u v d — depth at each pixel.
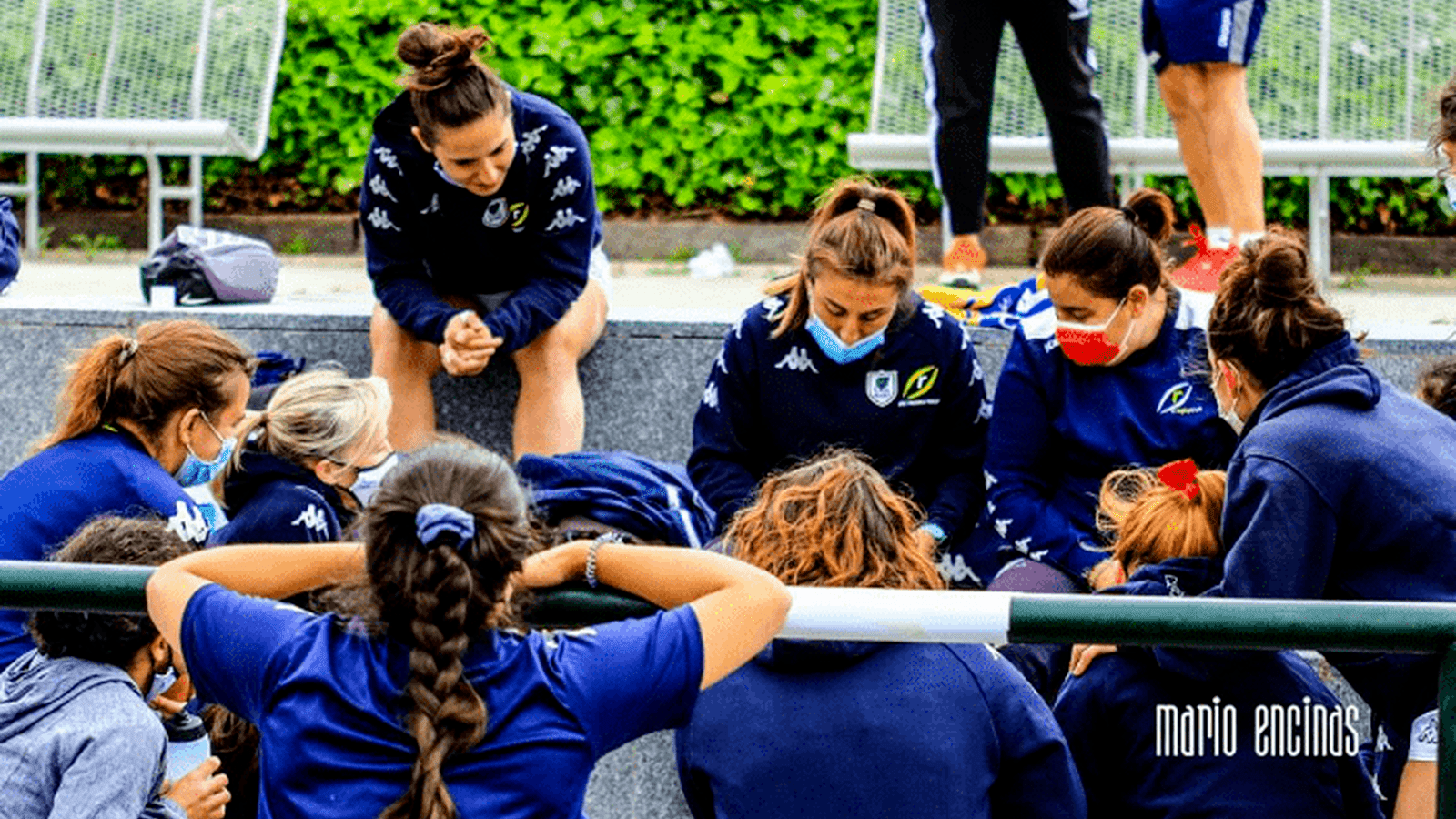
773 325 5.84
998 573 5.77
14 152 9.76
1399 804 4.45
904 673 3.90
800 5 9.88
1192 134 7.33
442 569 3.08
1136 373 5.67
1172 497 4.64
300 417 5.20
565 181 6.36
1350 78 8.74
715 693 3.92
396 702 3.09
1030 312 5.96
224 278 7.18
